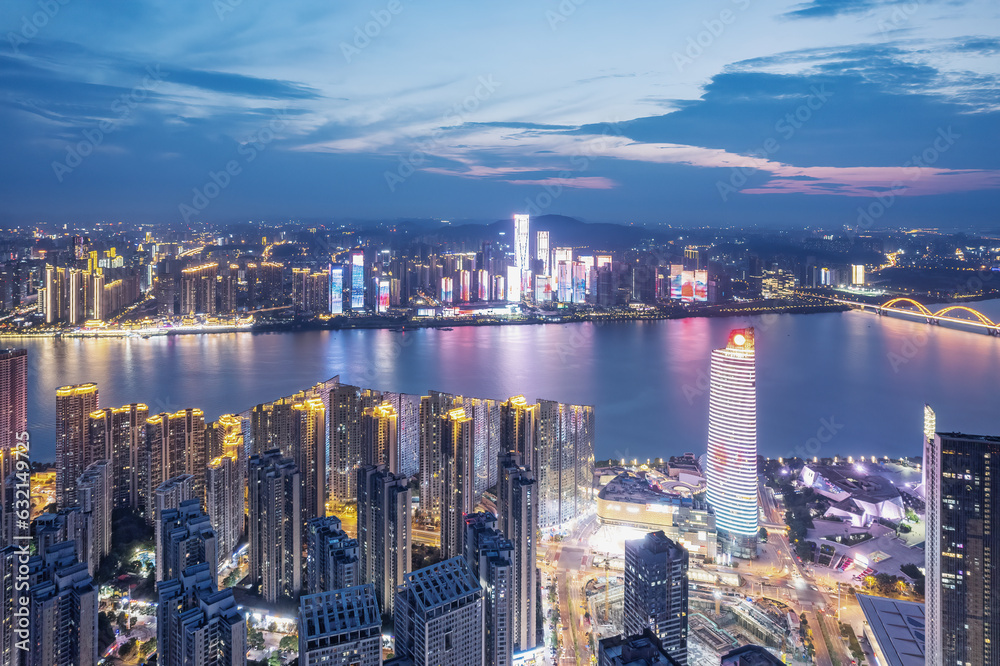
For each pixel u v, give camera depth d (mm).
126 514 191250
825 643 146125
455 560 114000
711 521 188375
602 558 186125
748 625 153875
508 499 140625
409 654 106438
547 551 190375
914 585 164375
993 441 114812
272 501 152500
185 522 145000
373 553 150750
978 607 114312
